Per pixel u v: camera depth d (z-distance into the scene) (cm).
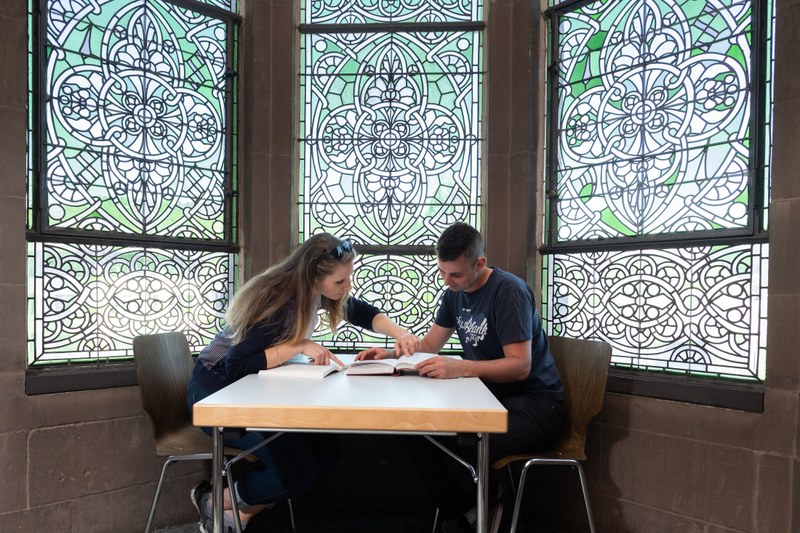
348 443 278
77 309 237
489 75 277
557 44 274
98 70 242
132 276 252
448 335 247
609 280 252
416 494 276
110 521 237
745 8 216
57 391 223
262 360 190
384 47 287
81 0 238
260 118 279
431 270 283
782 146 199
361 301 246
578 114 266
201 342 273
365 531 255
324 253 202
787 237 197
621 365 248
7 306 212
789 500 194
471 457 207
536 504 263
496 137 277
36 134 226
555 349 241
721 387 212
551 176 274
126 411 241
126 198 250
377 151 287
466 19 284
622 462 238
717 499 212
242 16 282
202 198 272
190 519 259
